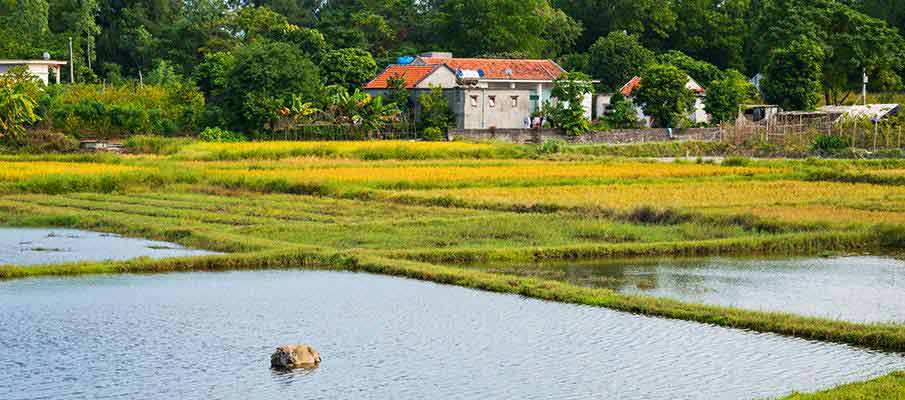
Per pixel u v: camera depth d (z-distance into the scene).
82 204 61.72
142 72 142.00
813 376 27.00
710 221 53.69
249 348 29.77
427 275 40.22
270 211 58.91
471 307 35.09
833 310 34.84
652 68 122.62
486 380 26.81
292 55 111.12
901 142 110.00
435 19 153.38
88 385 26.31
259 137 108.12
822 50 135.38
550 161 90.56
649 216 55.22
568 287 37.38
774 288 38.78
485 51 147.75
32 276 40.53
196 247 47.84
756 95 139.38
